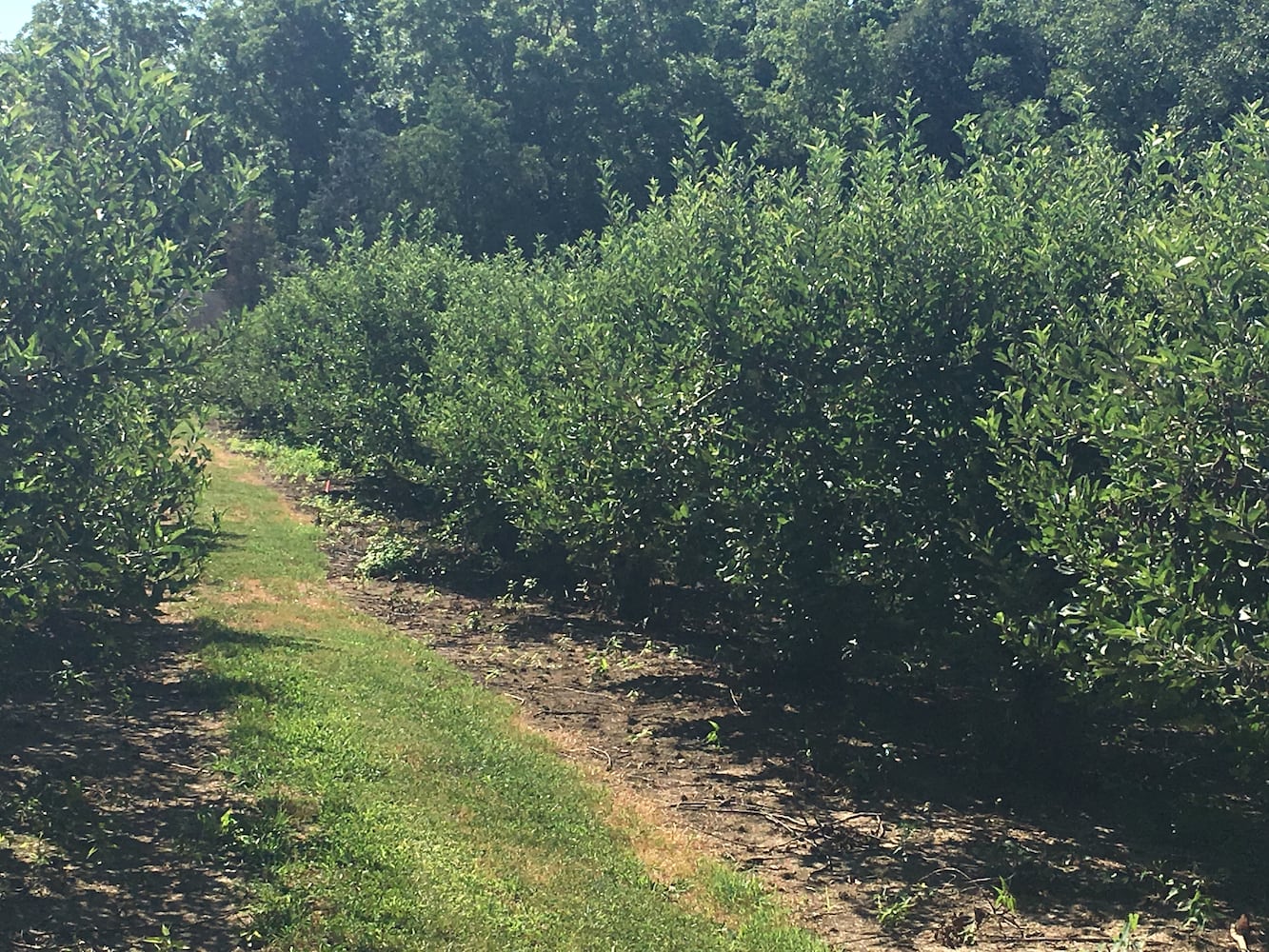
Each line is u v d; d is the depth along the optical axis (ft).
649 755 34.45
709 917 23.11
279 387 96.63
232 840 23.75
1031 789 32.09
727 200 38.75
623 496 37.11
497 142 132.36
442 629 49.11
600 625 50.47
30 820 23.89
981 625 30.83
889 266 32.81
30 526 22.07
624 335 40.88
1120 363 23.21
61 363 22.66
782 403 34.19
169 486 28.35
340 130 173.47
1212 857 27.63
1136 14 79.77
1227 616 20.39
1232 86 71.72
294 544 63.82
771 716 38.22
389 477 73.82
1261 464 20.75
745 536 34.24
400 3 149.69
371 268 76.43
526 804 28.14
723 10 145.79
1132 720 37.06
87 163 24.76
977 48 122.52
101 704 33.01
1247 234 26.37
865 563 32.24
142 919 20.24
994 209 32.68
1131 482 22.34
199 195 25.99
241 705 33.24
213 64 173.88
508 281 63.31
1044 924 23.76
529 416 47.85
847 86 107.34
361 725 32.37
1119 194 33.78
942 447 31.22
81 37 137.69
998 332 31.17
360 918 20.77
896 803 30.99
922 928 23.62
